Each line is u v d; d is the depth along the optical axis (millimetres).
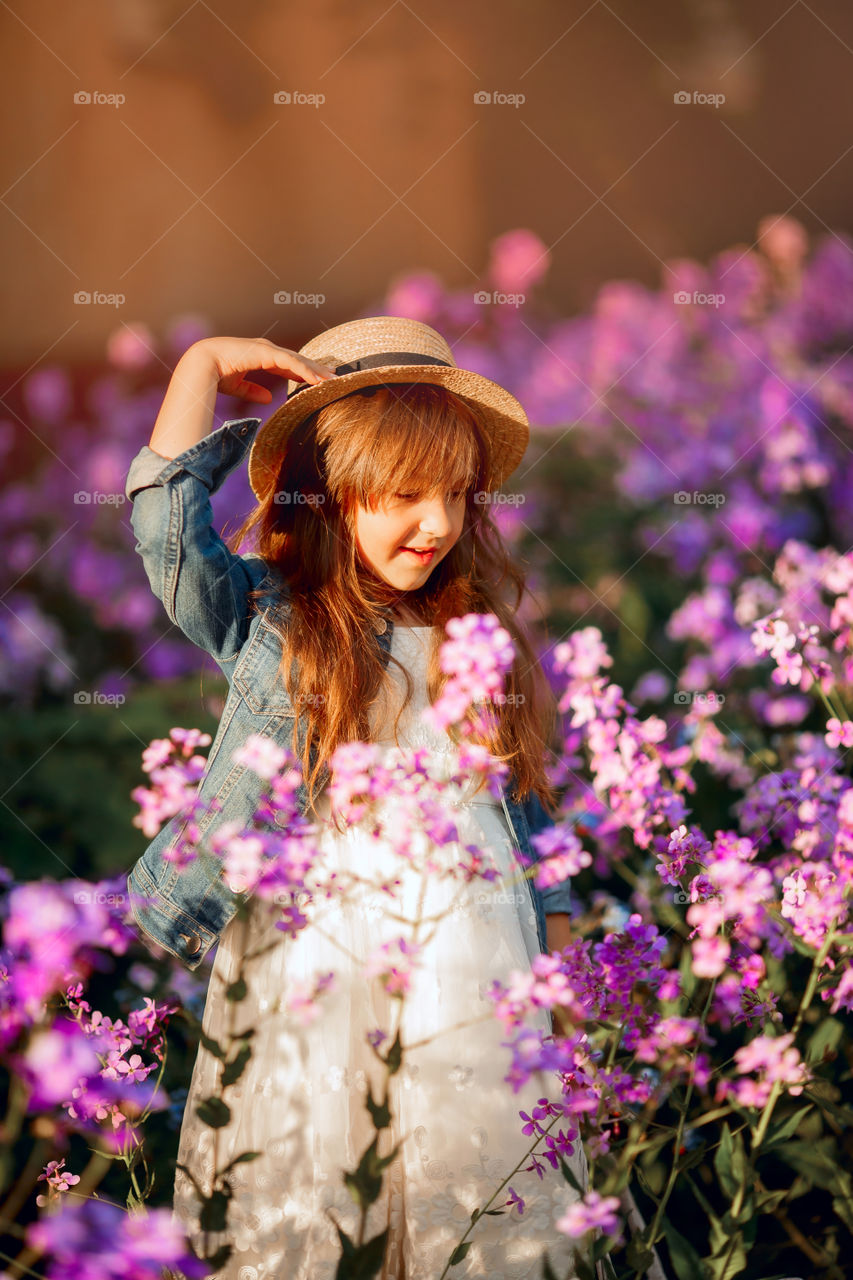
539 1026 1489
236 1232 1388
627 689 3301
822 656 1726
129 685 3867
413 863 1366
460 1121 1406
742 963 1439
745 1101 1293
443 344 1807
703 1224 1853
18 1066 1062
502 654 1337
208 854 1513
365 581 1680
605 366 4480
